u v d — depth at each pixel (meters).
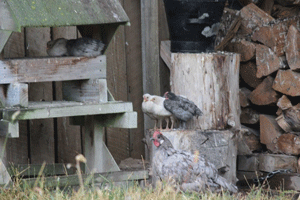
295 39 10.55
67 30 10.89
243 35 12.11
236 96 10.70
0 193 7.69
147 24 11.70
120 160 11.76
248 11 12.04
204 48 10.59
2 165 8.01
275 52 11.05
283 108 10.88
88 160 9.90
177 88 10.49
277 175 10.68
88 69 8.88
